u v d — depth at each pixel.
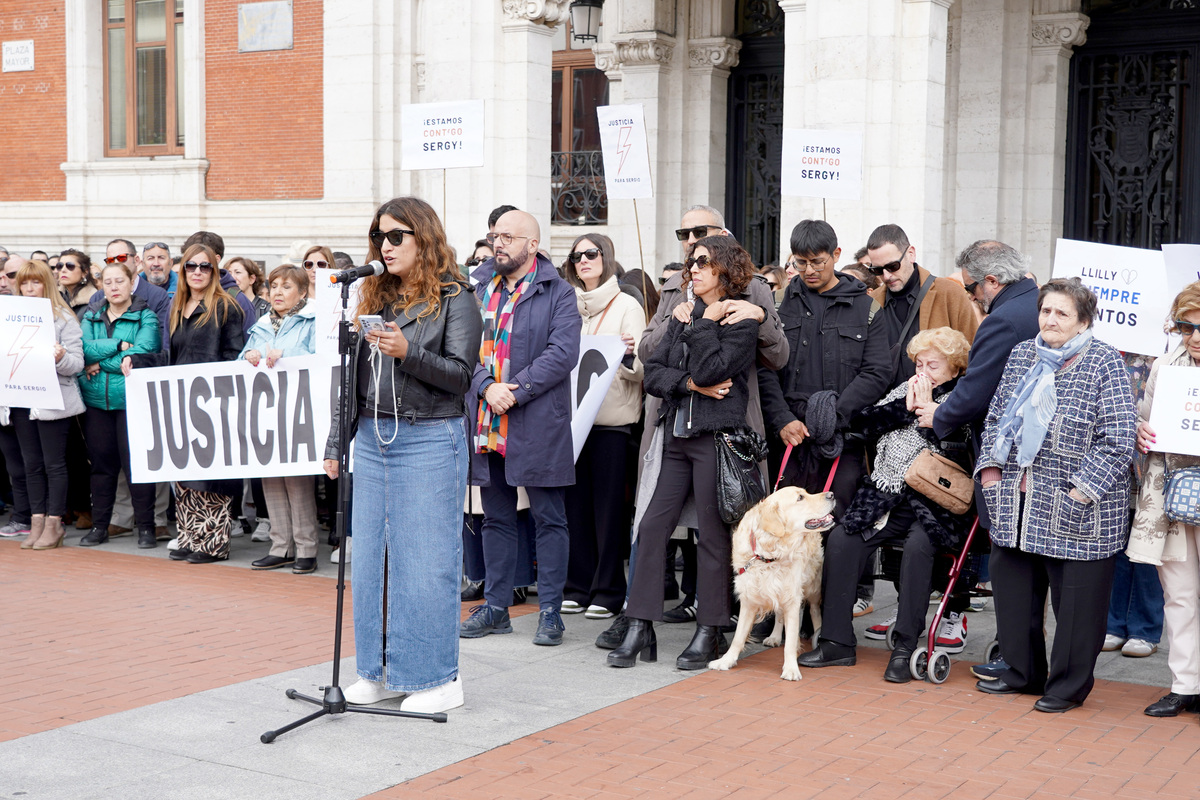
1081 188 13.30
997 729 5.00
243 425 7.95
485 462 6.33
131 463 8.35
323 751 4.62
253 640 6.28
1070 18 12.80
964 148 13.30
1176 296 5.45
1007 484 5.29
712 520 5.82
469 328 5.01
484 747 4.68
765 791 4.27
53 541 8.77
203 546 8.32
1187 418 4.99
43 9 17.36
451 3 11.81
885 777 4.42
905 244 6.39
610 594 6.93
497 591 6.48
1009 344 5.45
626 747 4.71
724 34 14.48
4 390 8.48
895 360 6.30
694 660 5.84
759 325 5.80
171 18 16.69
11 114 17.70
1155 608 6.24
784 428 6.07
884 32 9.87
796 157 8.50
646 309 7.99
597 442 6.89
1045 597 5.55
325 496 9.44
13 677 5.59
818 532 5.85
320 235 15.43
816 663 5.92
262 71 15.80
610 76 14.92
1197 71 12.55
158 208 16.58
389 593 5.08
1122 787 4.34
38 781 4.28
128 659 5.91
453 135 8.95
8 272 9.92
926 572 5.68
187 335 8.33
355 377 4.96
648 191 8.11
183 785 4.25
